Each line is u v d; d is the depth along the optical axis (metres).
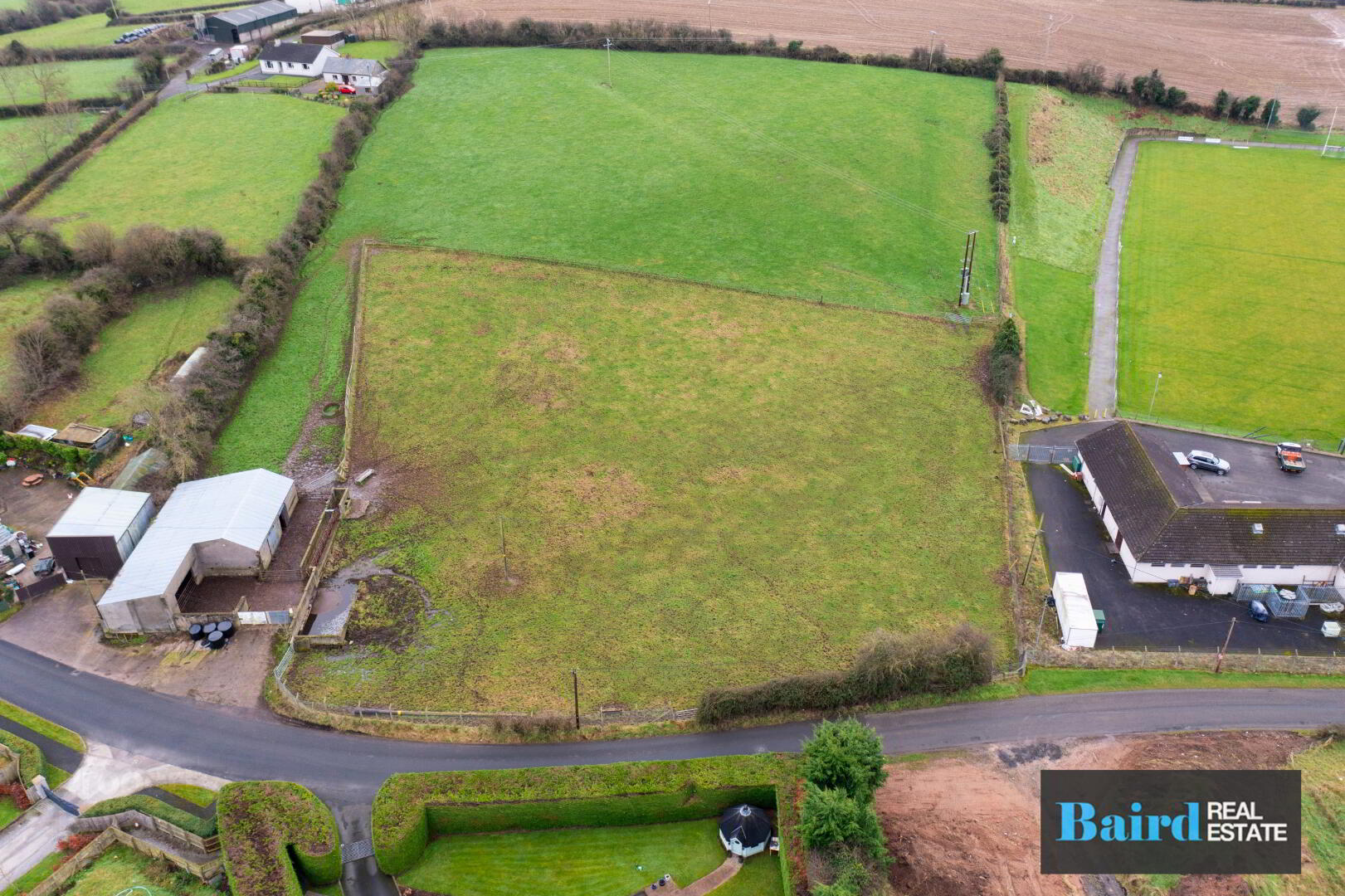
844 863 45.91
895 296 104.62
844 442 82.81
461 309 101.50
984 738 56.31
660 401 87.75
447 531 72.94
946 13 197.62
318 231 114.69
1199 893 47.12
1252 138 154.00
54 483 77.38
